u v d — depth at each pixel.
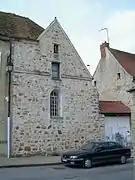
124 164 19.03
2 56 21.62
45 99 22.92
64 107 23.78
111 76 31.06
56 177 13.78
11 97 21.45
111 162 18.84
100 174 14.80
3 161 18.94
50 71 23.41
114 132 26.03
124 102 28.83
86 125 24.62
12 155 21.06
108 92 31.19
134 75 29.38
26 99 22.05
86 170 16.30
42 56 23.19
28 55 22.56
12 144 21.16
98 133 25.14
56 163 18.70
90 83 25.38
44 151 22.44
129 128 26.92
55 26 24.25
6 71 21.44
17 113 21.56
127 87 28.92
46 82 23.11
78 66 24.94
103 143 18.86
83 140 24.30
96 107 25.41
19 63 22.11
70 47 24.75
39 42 23.20
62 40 24.41
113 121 26.17
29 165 17.80
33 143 22.02
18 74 21.94
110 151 18.69
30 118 22.08
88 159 17.42
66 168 17.06
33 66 22.67
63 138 23.39
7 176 13.91
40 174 14.66
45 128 22.67
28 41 22.72
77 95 24.52
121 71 29.92
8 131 20.95
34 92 22.47
